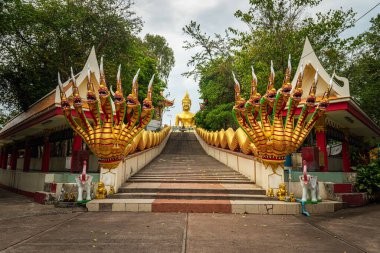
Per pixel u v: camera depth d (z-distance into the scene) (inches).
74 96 394.6
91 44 855.1
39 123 538.0
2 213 343.6
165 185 450.9
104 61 844.6
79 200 369.4
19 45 784.3
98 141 397.1
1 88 764.6
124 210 349.4
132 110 434.0
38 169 739.4
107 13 865.5
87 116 483.8
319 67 493.0
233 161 614.9
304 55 512.7
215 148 812.6
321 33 615.2
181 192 411.8
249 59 689.6
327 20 626.8
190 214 330.0
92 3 850.1
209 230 252.1
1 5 628.7
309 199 356.2
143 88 1073.5
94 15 840.3
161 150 975.6
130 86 934.4
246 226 270.7
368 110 749.9
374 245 211.0
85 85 510.0
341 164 644.1
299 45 635.5
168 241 215.0
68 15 802.2
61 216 319.6
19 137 775.1
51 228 258.8
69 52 828.0
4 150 1021.8
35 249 194.5
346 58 766.5
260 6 627.5
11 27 685.3
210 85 978.7
